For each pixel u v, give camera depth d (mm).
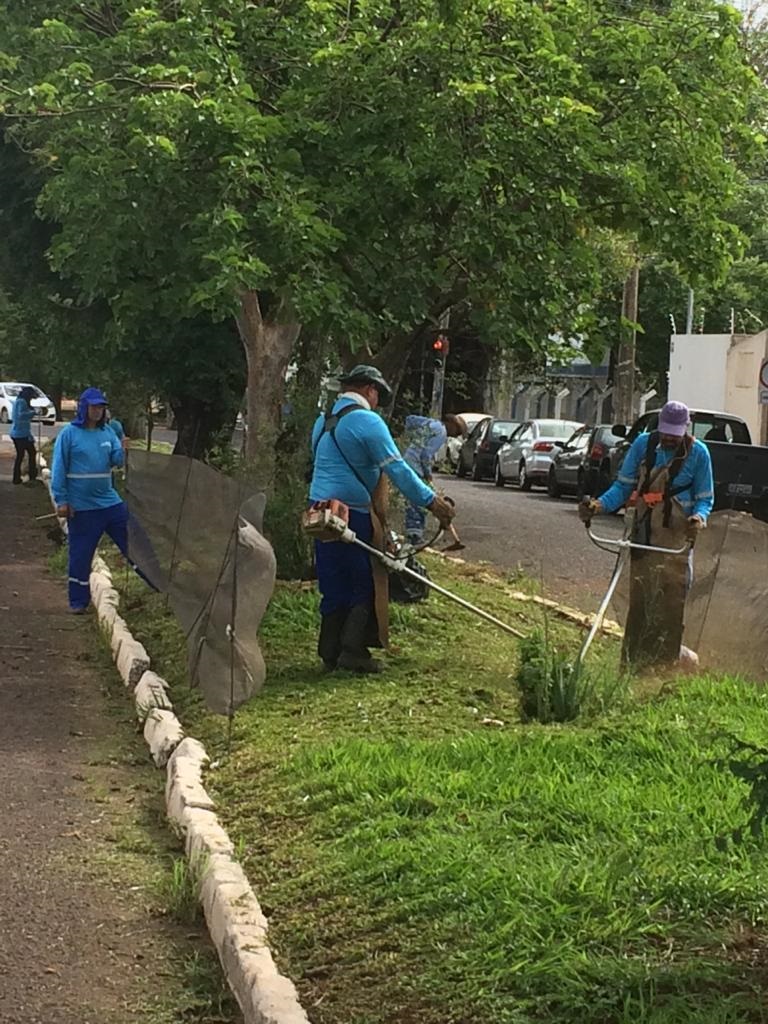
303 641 10008
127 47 11312
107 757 7617
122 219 10445
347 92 11203
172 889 5531
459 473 37875
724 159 13461
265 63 11758
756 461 21469
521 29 11500
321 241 10383
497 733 7008
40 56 11961
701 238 12430
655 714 7469
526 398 55531
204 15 11180
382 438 8750
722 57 12812
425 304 11500
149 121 10188
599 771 6332
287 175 10453
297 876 5426
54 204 12602
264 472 12414
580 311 12688
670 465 8977
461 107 10828
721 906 4680
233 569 7605
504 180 11445
